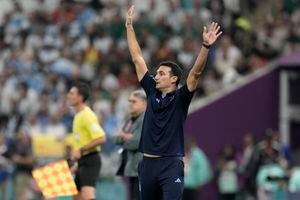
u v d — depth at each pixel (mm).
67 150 53969
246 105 66750
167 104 31594
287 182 54188
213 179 63656
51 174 35844
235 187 58750
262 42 75188
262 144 56688
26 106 66875
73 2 83312
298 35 77500
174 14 80375
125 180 55906
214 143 66062
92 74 72312
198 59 31156
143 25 77125
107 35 78062
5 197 56906
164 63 32000
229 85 68562
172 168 31516
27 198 56406
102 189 56156
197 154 56875
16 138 57250
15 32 80188
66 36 78062
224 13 79312
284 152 59844
